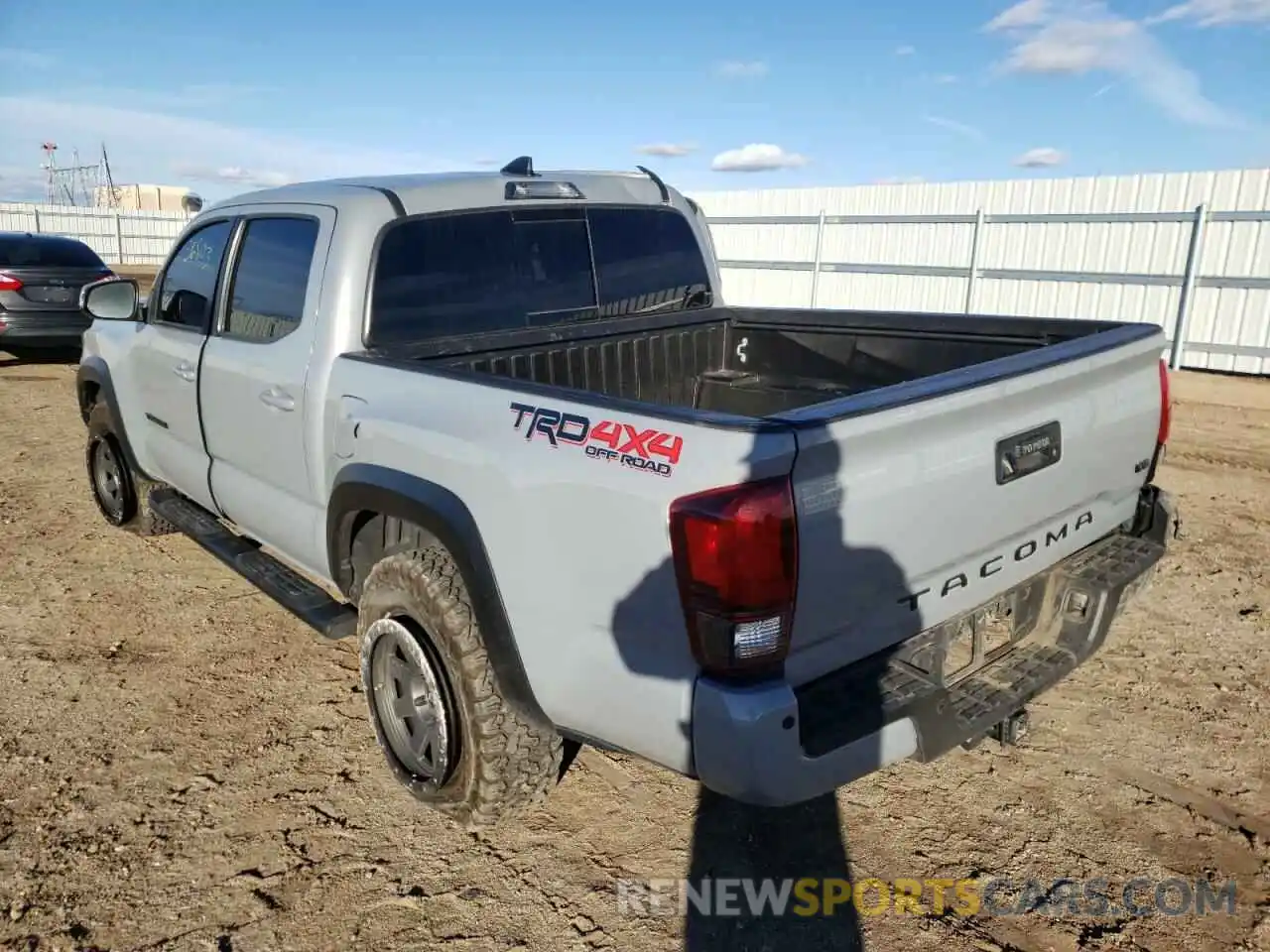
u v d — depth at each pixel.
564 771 3.34
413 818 3.07
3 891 2.71
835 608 2.28
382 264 3.41
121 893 2.71
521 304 3.86
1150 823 3.01
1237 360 12.07
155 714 3.70
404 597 2.88
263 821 3.04
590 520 2.34
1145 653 4.19
